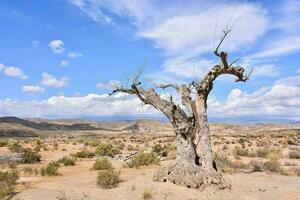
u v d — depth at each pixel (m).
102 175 18.58
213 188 17.47
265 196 17.33
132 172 23.31
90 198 16.05
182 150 18.56
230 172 23.06
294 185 19.94
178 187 17.39
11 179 19.48
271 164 26.31
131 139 85.56
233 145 56.41
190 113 18.95
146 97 19.25
